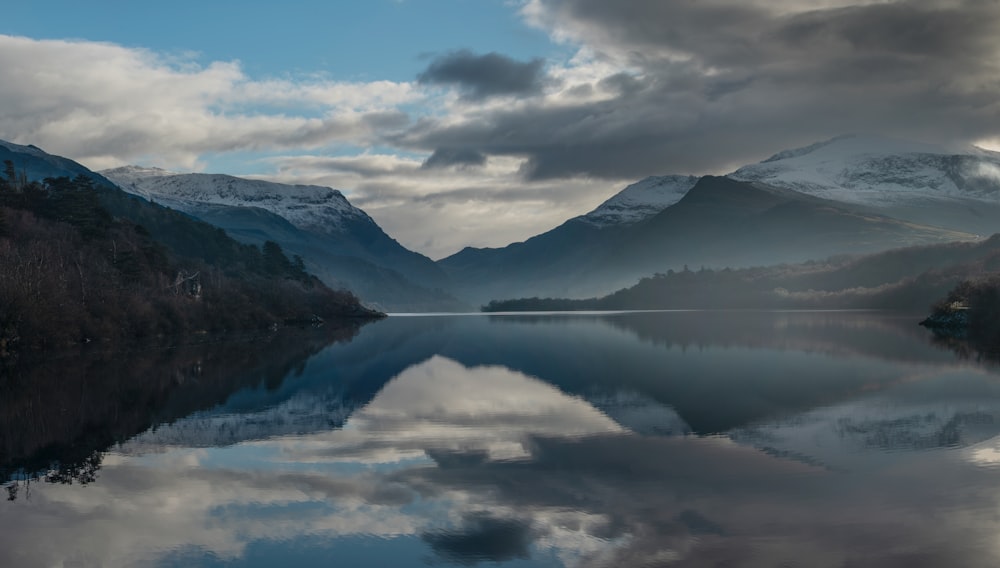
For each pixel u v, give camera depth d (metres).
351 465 34.88
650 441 39.72
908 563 22.70
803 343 108.06
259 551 24.33
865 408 49.88
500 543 24.78
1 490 31.25
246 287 199.12
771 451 37.06
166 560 23.69
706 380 65.88
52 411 51.06
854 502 28.45
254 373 75.06
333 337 140.00
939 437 40.03
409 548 24.45
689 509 27.91
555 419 46.53
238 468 34.50
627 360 85.88
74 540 25.34
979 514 26.88
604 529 25.91
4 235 129.12
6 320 93.81
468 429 43.38
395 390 61.06
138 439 41.34
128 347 109.75
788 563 22.91
